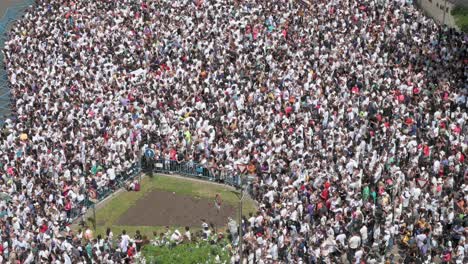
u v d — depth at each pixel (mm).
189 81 63562
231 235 48531
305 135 55156
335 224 46062
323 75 63250
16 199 49281
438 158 52031
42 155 53625
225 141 55562
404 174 50594
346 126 56438
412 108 57969
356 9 74375
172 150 56812
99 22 73812
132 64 66938
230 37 69750
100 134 56750
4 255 44844
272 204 48656
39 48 69875
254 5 75812
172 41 69938
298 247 45000
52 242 45562
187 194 54719
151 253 45812
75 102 60719
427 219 46844
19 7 85312
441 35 69250
